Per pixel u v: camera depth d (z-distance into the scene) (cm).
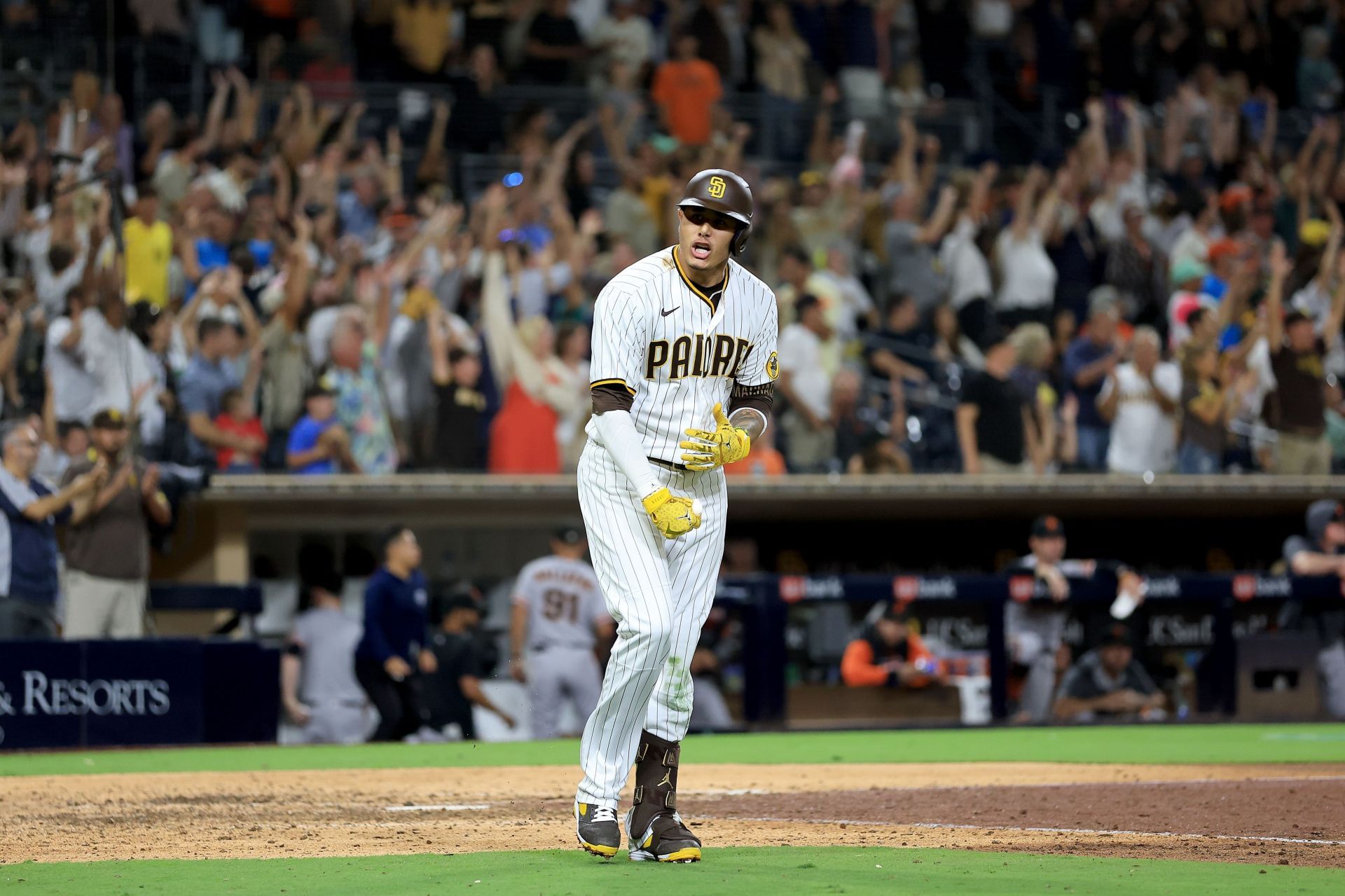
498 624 2942
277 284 3019
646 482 938
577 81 3975
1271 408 3488
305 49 3734
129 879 909
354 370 2853
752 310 1002
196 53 3597
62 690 2112
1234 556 3662
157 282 2911
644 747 984
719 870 919
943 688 2709
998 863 952
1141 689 2723
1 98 2995
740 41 4131
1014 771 1748
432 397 2942
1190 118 4478
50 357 2506
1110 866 937
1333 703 2802
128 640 2155
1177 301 3684
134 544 2283
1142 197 4119
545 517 2995
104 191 2567
